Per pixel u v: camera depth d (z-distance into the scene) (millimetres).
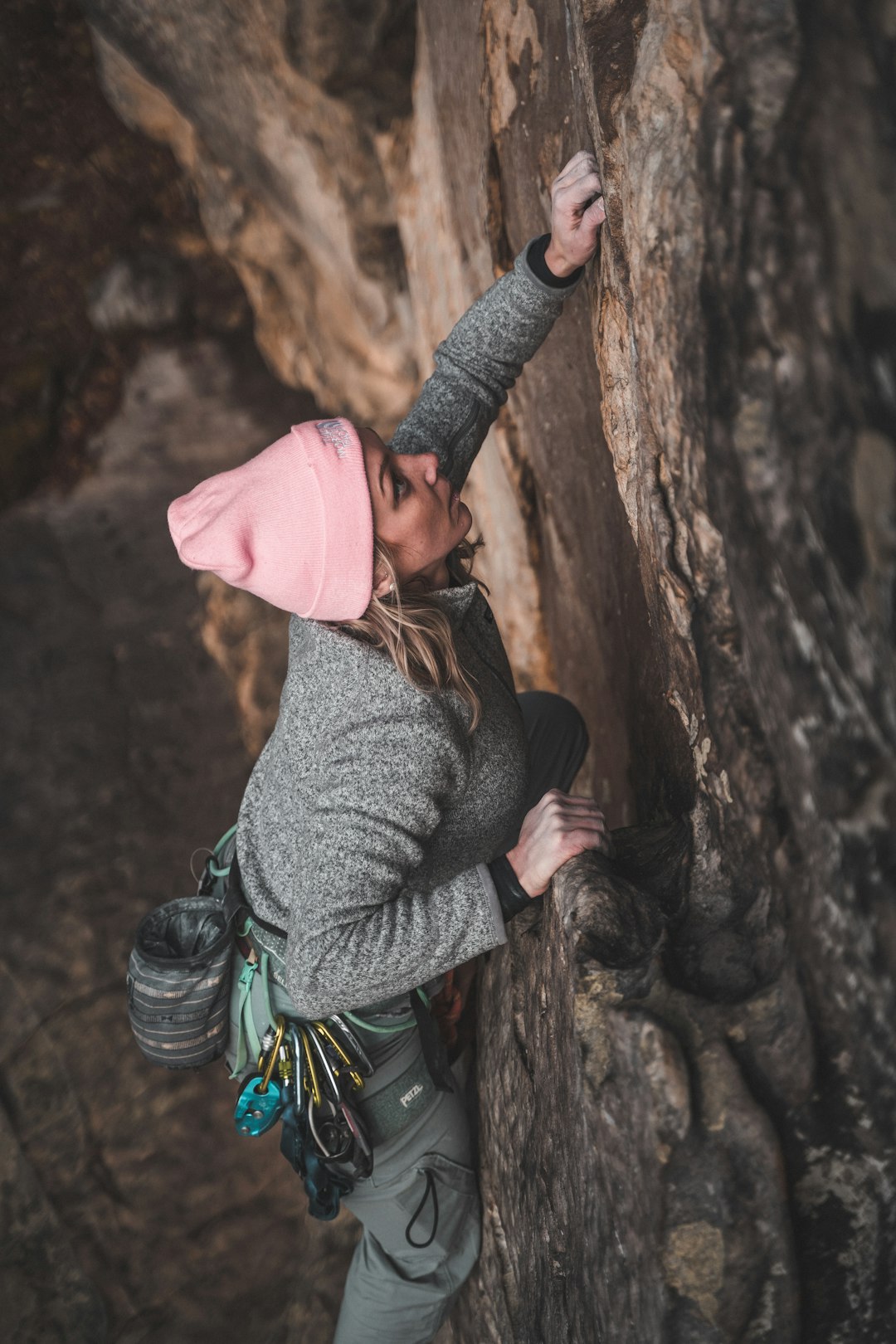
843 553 849
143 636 3805
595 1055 1180
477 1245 1806
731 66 900
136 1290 2643
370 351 3539
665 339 1056
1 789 3424
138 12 3053
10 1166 2738
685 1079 1079
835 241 815
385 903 1329
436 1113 1696
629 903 1287
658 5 1062
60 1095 2846
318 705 1284
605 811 2027
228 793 3506
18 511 4039
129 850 3332
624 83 1175
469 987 1961
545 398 1878
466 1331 1895
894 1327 1106
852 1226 1083
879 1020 1007
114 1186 2758
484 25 1825
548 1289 1474
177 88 3318
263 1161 2834
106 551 3973
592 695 2043
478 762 1396
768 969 1132
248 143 3229
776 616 957
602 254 1329
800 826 1032
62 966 3059
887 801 893
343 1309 1839
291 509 1189
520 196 1821
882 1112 1044
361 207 2969
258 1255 2703
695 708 1255
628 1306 1183
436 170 2518
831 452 843
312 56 2602
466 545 1536
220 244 3996
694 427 1038
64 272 4133
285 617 3807
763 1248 1068
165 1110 2867
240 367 4230
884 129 776
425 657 1247
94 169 4160
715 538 1064
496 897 1368
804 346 853
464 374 1618
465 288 2508
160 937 1604
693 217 968
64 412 4125
